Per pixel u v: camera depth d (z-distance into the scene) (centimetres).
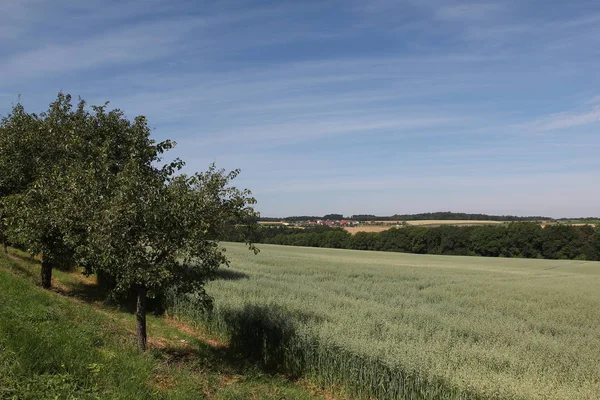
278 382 939
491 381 758
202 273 955
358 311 1439
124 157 1504
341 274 3094
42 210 1055
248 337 1166
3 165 1535
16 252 2275
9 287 1099
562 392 733
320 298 1722
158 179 907
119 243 831
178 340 1209
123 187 829
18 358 614
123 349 848
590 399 718
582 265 5784
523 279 3388
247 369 993
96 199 870
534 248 8150
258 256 4650
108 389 617
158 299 1653
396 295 2083
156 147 1051
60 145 1519
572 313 1720
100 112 1625
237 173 980
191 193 905
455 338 1163
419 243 9288
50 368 633
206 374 870
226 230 977
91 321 1049
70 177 963
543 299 2108
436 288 2461
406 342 1034
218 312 1288
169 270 874
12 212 1209
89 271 1433
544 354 1012
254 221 1021
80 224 878
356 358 905
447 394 770
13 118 1648
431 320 1403
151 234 843
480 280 3062
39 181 1126
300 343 1020
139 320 935
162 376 762
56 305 1080
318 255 6006
